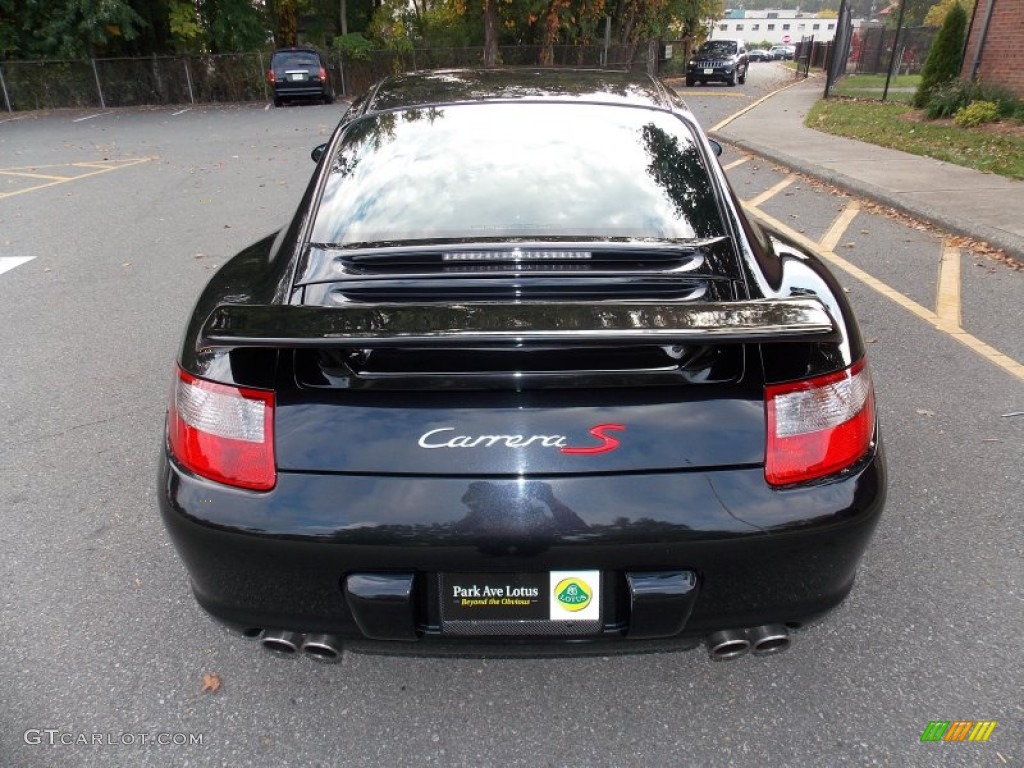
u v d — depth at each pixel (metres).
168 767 1.94
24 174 11.57
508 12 27.61
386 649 1.81
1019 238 6.20
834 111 16.97
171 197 9.45
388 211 2.27
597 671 2.22
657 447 1.67
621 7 30.95
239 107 24.67
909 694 2.10
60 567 2.70
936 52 14.78
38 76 24.55
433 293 1.91
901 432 3.46
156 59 25.70
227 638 2.37
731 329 1.47
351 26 33.78
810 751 1.95
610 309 1.58
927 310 4.97
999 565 2.59
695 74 28.62
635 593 1.68
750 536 1.67
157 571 2.67
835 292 2.08
